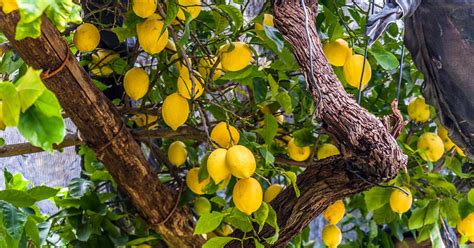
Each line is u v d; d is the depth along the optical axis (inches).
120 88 118.1
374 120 88.2
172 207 108.5
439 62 99.0
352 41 100.1
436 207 113.0
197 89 99.0
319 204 99.5
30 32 69.5
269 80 102.9
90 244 109.2
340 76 106.3
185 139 113.4
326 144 109.6
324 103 87.4
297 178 100.7
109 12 105.2
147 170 105.8
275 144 114.7
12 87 68.1
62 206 109.5
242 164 91.4
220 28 100.2
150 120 113.1
